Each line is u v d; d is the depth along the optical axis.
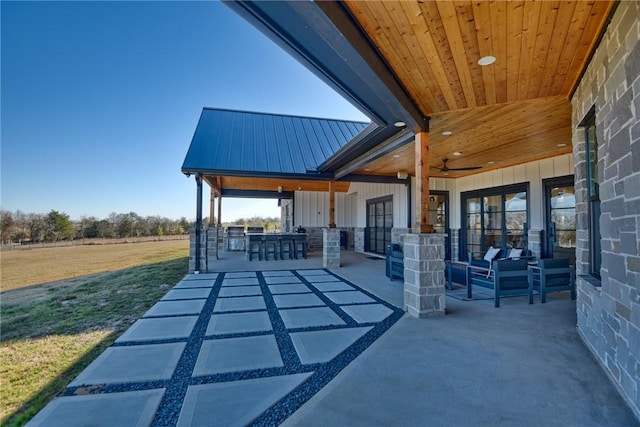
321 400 2.35
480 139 5.60
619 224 2.37
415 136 4.73
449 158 7.26
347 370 2.83
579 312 3.65
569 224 6.77
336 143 11.26
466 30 2.53
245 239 14.62
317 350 3.31
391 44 2.72
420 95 3.79
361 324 4.16
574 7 2.26
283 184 13.49
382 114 4.42
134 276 8.48
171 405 2.30
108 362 3.04
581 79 3.31
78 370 2.96
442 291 4.48
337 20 2.19
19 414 2.27
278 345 3.46
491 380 2.62
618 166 2.35
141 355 3.20
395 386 2.54
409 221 9.96
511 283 5.04
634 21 2.04
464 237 10.02
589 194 3.46
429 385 2.55
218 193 14.36
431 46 2.76
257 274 8.17
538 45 2.75
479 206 9.47
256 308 4.98
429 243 4.45
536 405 2.26
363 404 2.29
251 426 2.06
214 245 11.55
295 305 5.14
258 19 2.14
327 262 9.22
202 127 10.97
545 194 7.29
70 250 17.70
